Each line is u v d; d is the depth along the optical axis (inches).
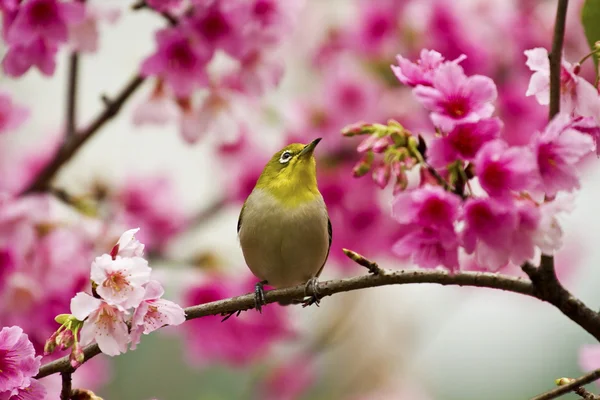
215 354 141.2
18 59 132.3
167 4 133.6
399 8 140.6
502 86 140.5
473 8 140.7
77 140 136.1
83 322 126.6
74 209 137.1
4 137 140.8
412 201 125.7
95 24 132.6
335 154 140.8
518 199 126.0
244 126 139.6
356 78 140.7
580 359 132.3
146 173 141.6
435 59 127.0
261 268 134.1
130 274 126.4
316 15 142.5
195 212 142.3
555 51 126.3
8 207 135.0
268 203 133.4
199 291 138.8
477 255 125.9
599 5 128.7
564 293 126.9
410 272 127.5
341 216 140.9
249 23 134.8
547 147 125.8
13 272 135.1
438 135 126.6
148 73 134.0
